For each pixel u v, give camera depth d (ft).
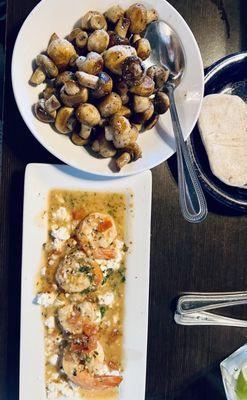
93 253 1.28
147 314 1.29
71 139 1.20
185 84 1.24
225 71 1.30
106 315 1.30
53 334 1.28
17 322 1.28
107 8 1.20
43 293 1.26
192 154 1.27
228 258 1.34
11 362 1.28
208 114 1.30
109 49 1.13
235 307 1.35
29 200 1.25
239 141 1.30
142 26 1.18
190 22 1.32
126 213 1.29
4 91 1.25
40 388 1.28
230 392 1.31
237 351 1.33
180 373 1.33
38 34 1.17
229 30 1.33
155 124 1.23
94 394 1.30
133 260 1.29
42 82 1.18
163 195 1.32
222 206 1.33
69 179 1.27
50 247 1.28
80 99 1.12
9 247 1.28
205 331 1.34
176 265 1.32
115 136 1.14
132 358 1.29
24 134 1.27
